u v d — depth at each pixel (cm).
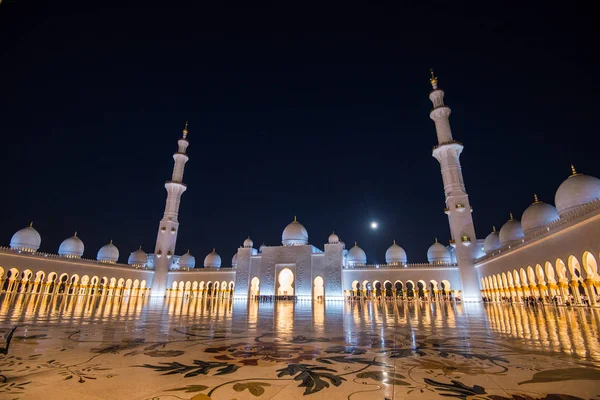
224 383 386
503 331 917
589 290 1880
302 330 916
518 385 389
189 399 328
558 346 665
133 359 508
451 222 3819
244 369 454
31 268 3647
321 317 1407
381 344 679
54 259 3862
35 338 699
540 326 1053
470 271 3616
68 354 538
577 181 2608
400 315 1556
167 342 671
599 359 539
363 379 411
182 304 2641
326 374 432
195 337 749
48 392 345
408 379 413
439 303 3183
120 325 966
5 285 3634
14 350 566
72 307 1803
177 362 491
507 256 2920
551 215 2964
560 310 1866
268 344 665
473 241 3662
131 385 373
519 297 2805
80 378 400
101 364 473
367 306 2559
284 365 481
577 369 468
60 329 849
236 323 1088
